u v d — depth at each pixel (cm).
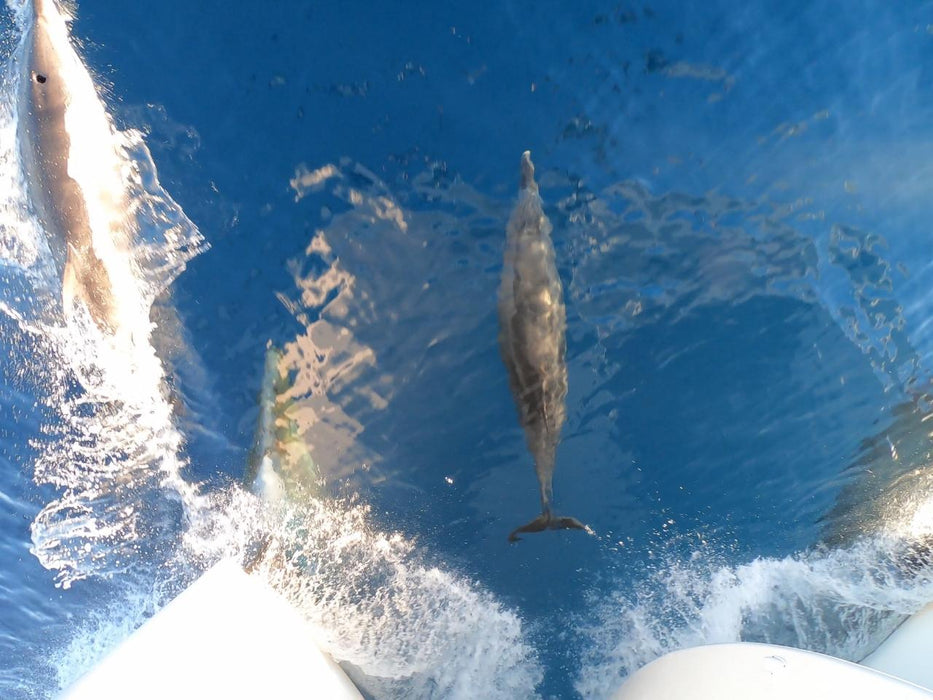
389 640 425
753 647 296
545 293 367
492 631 445
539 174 406
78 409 455
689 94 404
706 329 436
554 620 450
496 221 412
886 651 390
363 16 410
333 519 452
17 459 457
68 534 455
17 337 443
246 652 319
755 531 451
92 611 448
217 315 442
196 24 417
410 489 456
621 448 452
